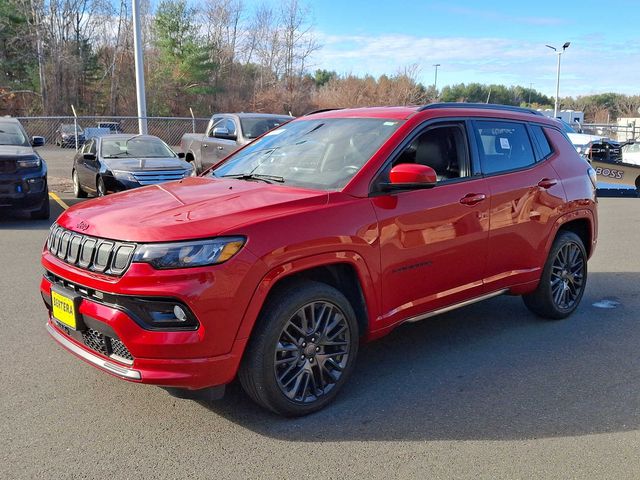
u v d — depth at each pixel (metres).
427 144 4.45
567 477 3.11
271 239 3.41
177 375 3.24
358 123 4.63
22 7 50.00
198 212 3.49
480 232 4.60
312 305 3.67
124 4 55.69
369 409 3.84
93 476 3.07
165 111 54.19
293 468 3.16
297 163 4.45
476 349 4.93
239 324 3.32
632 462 3.25
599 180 16.72
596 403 3.96
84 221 3.65
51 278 3.87
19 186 10.02
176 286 3.17
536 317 5.78
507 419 3.73
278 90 58.22
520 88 97.31
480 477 3.10
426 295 4.32
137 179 11.37
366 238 3.83
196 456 3.26
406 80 52.91
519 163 5.12
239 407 3.84
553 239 5.35
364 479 3.07
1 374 4.26
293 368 3.66
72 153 26.17
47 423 3.59
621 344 5.07
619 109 79.94
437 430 3.58
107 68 55.41
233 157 5.13
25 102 52.69
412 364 4.60
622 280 7.26
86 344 3.64
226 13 60.16
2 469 3.11
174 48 55.31
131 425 3.59
